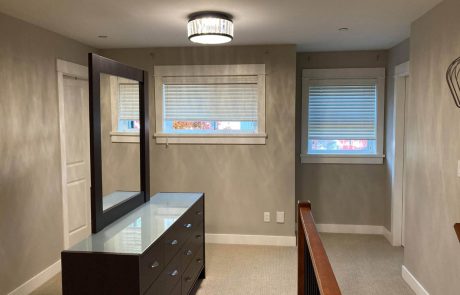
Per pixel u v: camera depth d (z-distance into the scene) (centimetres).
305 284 209
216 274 386
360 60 498
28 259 344
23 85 335
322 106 510
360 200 514
